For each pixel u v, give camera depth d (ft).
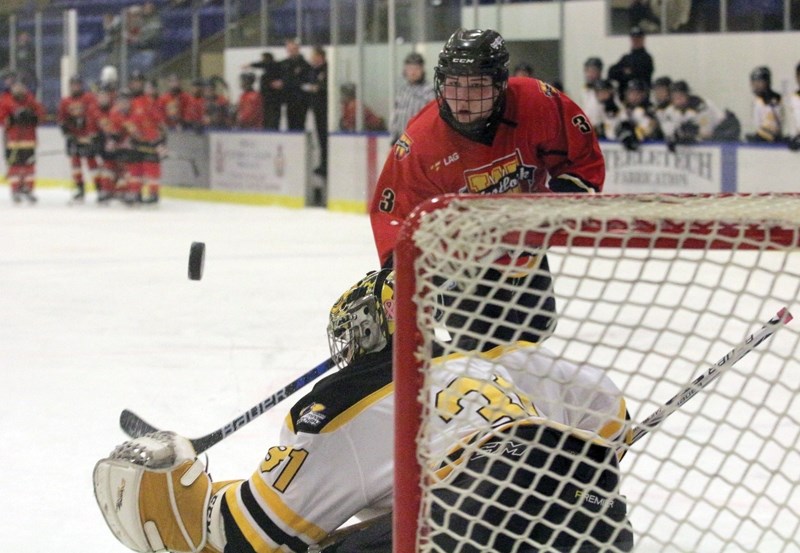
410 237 12.02
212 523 14.90
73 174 97.25
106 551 18.90
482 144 21.66
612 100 70.79
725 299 41.68
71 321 41.24
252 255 60.49
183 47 102.73
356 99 86.22
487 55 20.20
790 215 11.85
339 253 61.31
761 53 67.56
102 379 31.83
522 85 21.80
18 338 38.11
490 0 80.02
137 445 15.30
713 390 13.43
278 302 44.98
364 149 84.53
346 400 14.53
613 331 36.01
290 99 90.68
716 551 17.10
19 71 118.01
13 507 21.16
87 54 113.29
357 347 15.28
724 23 69.21
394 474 12.48
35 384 31.35
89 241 67.87
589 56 76.18
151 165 92.73
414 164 21.97
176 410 28.27
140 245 65.62
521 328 12.28
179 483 15.14
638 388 28.19
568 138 21.94
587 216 11.98
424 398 12.20
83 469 23.54
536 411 14.48
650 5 72.08
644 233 12.01
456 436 13.34
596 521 12.87
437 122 21.79
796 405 26.00
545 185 22.99
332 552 14.61
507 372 14.35
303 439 14.47
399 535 12.46
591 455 14.43
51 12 114.52
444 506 12.51
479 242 12.06
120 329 39.55
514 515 13.70
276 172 92.63
